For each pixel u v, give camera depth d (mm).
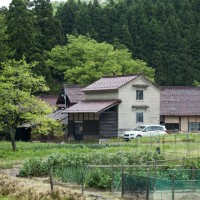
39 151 48500
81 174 32750
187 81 97688
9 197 27844
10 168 41156
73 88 74750
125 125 66438
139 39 101562
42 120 50062
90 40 88125
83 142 64438
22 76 51094
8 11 89250
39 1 98812
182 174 33344
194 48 102688
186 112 75500
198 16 114000
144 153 40750
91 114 67000
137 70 84625
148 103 68562
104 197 28406
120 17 105562
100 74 78938
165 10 111438
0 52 78375
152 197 26859
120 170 34250
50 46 93062
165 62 99062
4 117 50375
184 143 50969
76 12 108938
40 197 27266
